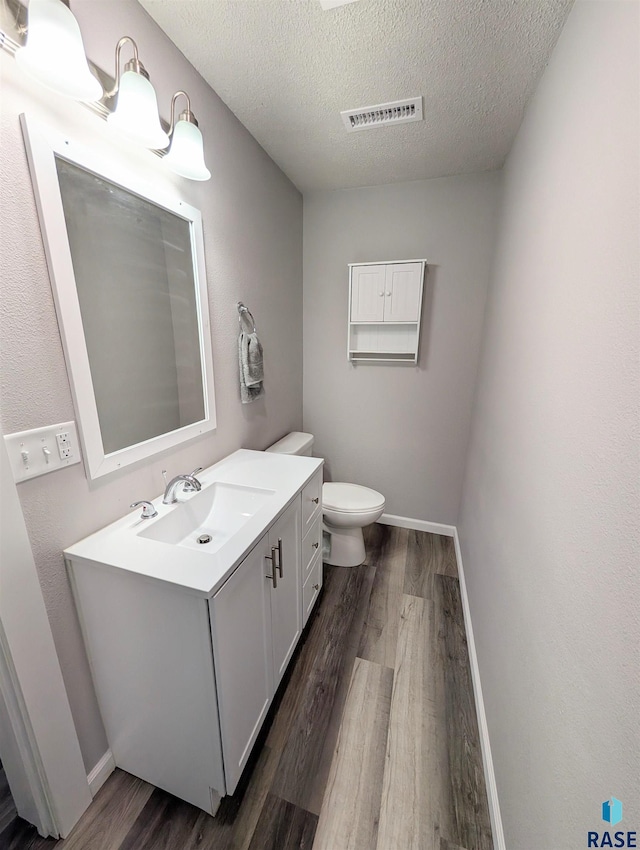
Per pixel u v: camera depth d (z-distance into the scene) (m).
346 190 2.31
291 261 2.31
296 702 1.38
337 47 1.20
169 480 1.37
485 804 1.09
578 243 0.82
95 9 0.92
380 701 1.39
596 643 0.59
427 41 1.17
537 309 1.10
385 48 1.20
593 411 0.68
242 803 1.07
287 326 2.33
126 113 0.91
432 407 2.45
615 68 0.69
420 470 2.58
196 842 0.99
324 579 2.10
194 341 1.44
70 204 0.91
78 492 0.99
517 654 1.00
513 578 1.10
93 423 1.01
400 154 1.87
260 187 1.85
